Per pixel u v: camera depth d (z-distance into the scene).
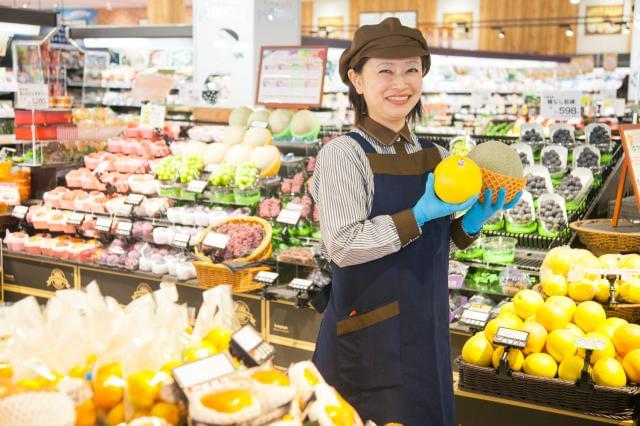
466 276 3.96
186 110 7.50
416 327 2.11
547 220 3.97
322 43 9.62
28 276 5.18
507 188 2.09
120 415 1.39
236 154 4.90
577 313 2.69
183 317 1.73
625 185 4.45
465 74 15.56
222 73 7.20
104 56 10.64
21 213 5.37
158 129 5.72
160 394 1.38
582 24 19.86
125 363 1.41
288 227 4.58
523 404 2.58
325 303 2.36
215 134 5.46
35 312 1.69
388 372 2.12
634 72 6.69
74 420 1.29
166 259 4.62
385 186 2.07
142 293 4.68
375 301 2.11
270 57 5.38
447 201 1.89
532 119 8.48
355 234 1.97
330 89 11.91
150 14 11.74
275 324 4.20
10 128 9.23
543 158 4.57
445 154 2.25
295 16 7.59
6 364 1.44
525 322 2.73
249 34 7.00
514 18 20.39
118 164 5.30
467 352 2.69
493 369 2.61
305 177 4.79
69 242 5.04
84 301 1.75
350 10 21.94
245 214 4.75
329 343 2.21
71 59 10.90
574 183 4.17
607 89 13.78
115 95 10.56
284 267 4.43
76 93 11.13
